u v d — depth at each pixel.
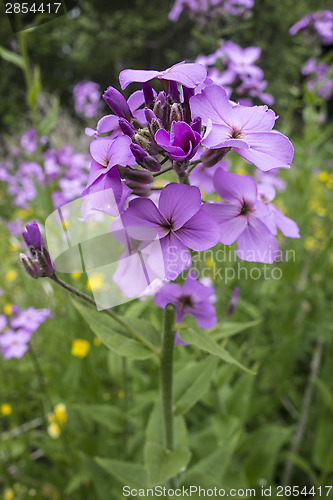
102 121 1.38
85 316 1.61
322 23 4.26
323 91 5.07
